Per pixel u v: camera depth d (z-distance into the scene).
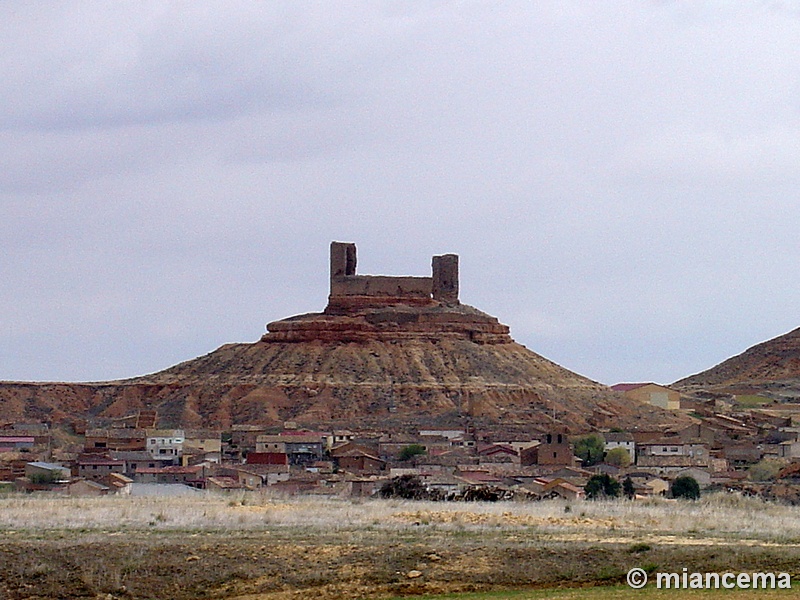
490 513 144.75
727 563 117.25
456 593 111.69
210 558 118.62
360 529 131.75
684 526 135.75
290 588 113.19
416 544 122.88
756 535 130.25
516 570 115.75
